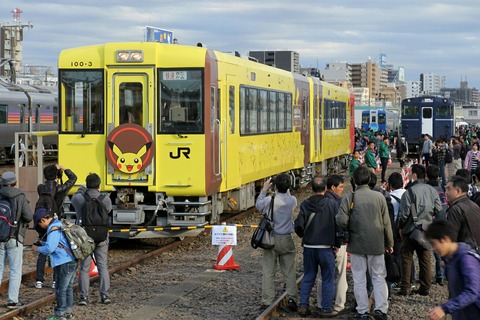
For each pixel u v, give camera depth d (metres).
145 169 14.43
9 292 10.17
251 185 19.06
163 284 11.95
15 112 39.22
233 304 10.62
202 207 14.70
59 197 11.95
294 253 10.09
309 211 9.54
